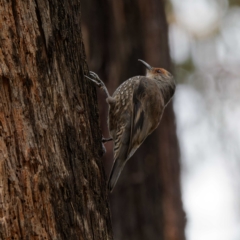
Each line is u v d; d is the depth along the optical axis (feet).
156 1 56.49
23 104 23.36
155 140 56.90
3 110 22.95
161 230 55.62
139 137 37.24
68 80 25.45
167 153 57.00
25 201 22.66
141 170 56.03
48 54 24.49
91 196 25.34
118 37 55.06
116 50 54.90
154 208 55.77
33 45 24.00
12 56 23.41
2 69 23.07
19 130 23.07
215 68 64.59
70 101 25.26
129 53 55.01
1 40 23.32
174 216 56.34
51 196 23.27
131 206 55.36
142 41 55.62
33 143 23.25
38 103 23.80
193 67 65.00
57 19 25.22
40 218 22.86
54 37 24.95
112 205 55.62
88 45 54.70
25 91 23.53
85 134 25.85
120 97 37.45
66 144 24.48
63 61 25.34
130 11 55.62
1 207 22.16
